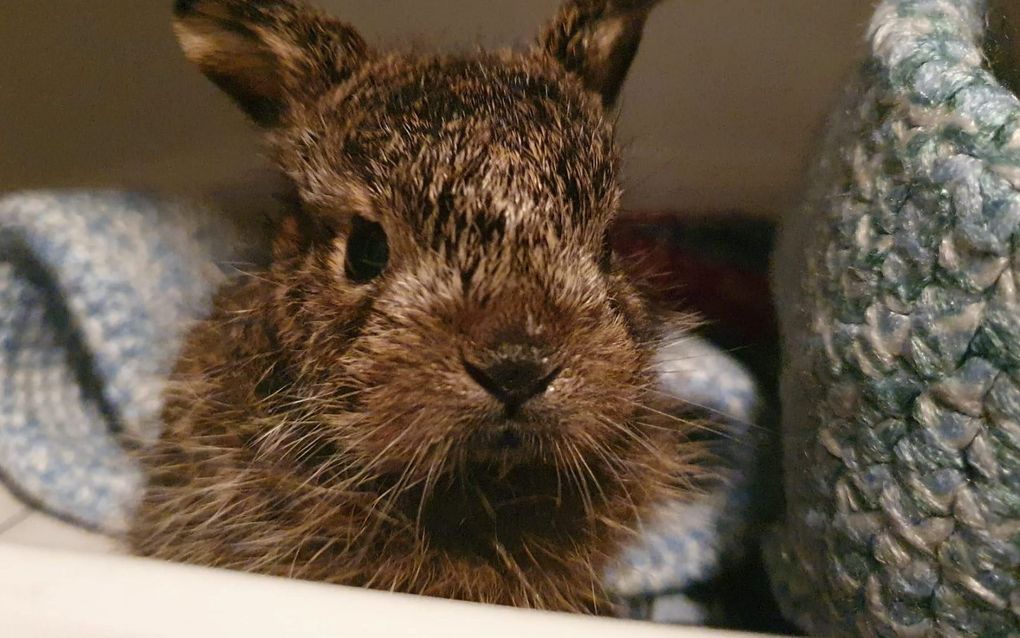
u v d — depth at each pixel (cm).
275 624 14
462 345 18
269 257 21
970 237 16
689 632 15
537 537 20
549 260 18
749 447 22
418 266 18
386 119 19
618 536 21
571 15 21
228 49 21
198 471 21
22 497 22
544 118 19
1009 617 16
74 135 25
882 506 17
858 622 18
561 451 18
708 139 27
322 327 19
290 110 21
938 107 16
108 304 22
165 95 25
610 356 19
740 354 25
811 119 25
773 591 20
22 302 22
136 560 15
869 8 24
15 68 23
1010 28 20
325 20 21
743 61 26
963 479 16
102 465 22
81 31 24
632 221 26
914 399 17
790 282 20
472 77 20
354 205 19
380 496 19
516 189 18
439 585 20
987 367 16
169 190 24
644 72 26
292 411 20
